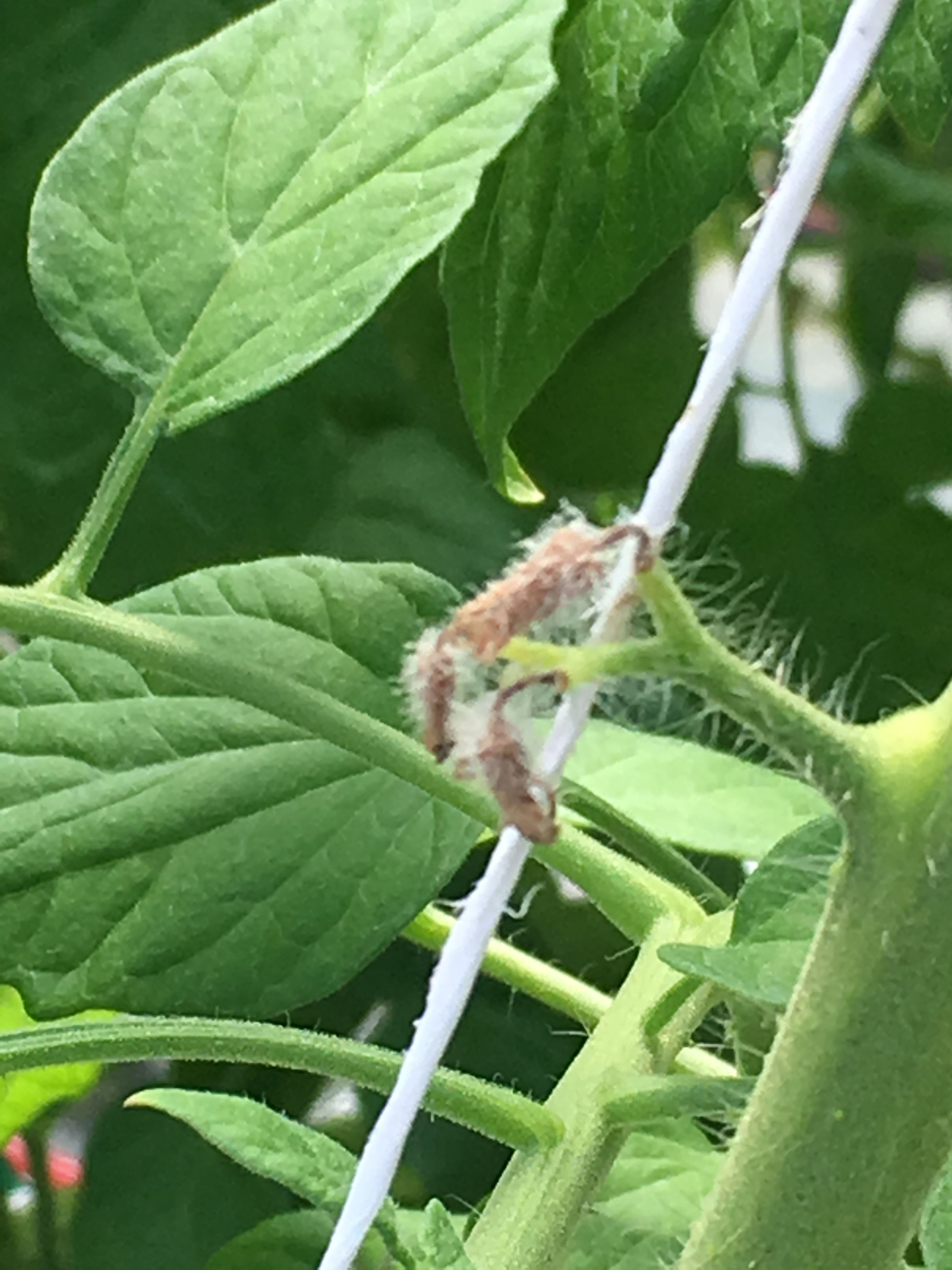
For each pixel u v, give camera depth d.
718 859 0.25
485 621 0.10
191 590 0.17
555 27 0.15
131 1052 0.14
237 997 0.16
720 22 0.17
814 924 0.13
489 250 0.19
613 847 0.25
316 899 0.16
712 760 0.20
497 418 0.20
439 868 0.16
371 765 0.16
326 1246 0.19
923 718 0.11
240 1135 0.14
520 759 0.10
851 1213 0.12
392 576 0.17
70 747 0.16
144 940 0.16
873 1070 0.12
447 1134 0.25
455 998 0.11
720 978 0.13
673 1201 0.18
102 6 0.26
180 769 0.16
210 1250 0.26
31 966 0.16
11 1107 0.25
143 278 0.14
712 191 0.18
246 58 0.15
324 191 0.14
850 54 0.11
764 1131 0.12
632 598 0.10
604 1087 0.15
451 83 0.13
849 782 0.11
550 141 0.18
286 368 0.13
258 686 0.15
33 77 0.26
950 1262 0.13
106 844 0.16
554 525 0.12
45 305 0.14
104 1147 0.26
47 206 0.14
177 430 0.14
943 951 0.11
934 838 0.11
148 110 0.15
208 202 0.14
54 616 0.15
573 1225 0.15
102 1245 0.26
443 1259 0.13
